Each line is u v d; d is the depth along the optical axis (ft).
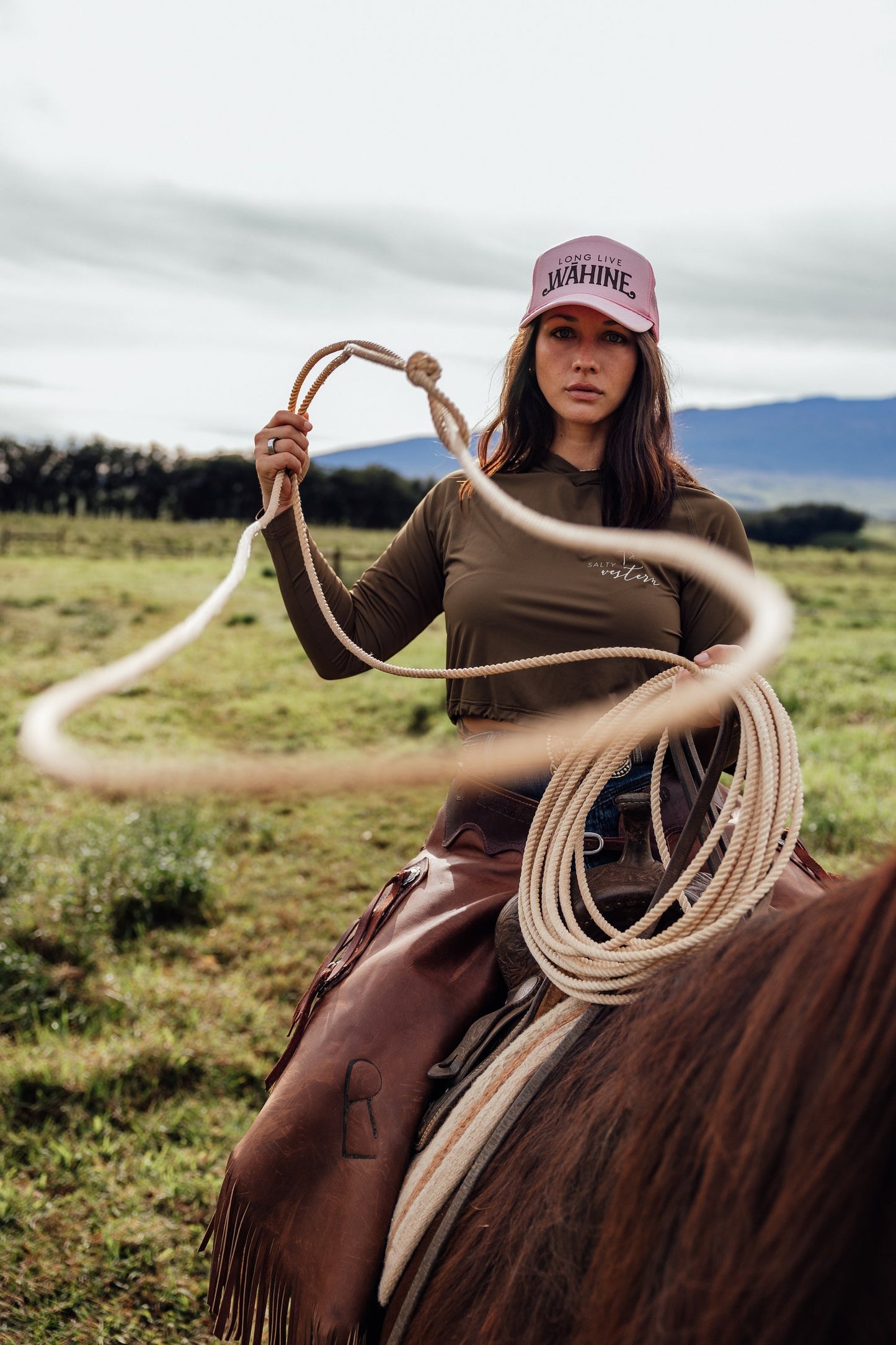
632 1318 3.10
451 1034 5.28
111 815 21.58
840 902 3.21
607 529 6.02
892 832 21.15
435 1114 4.80
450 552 6.25
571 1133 3.74
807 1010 2.97
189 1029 13.87
